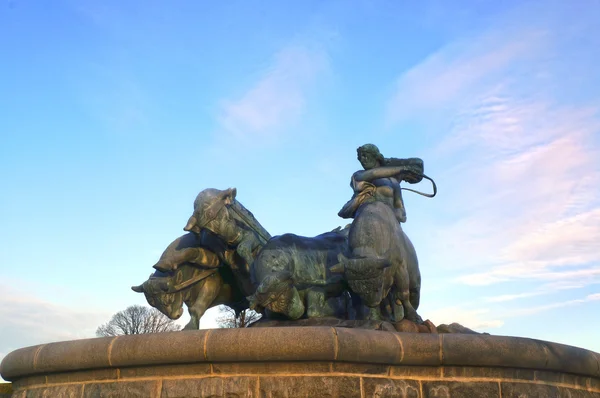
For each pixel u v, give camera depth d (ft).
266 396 23.57
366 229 29.68
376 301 29.22
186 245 33.96
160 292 33.06
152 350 24.50
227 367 24.18
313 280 31.58
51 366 26.76
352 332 23.98
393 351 24.22
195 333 24.38
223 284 34.99
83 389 26.11
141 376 25.16
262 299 29.40
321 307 31.35
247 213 33.83
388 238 29.86
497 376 25.39
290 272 29.91
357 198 32.40
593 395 28.50
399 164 33.01
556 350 26.30
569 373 27.35
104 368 25.79
